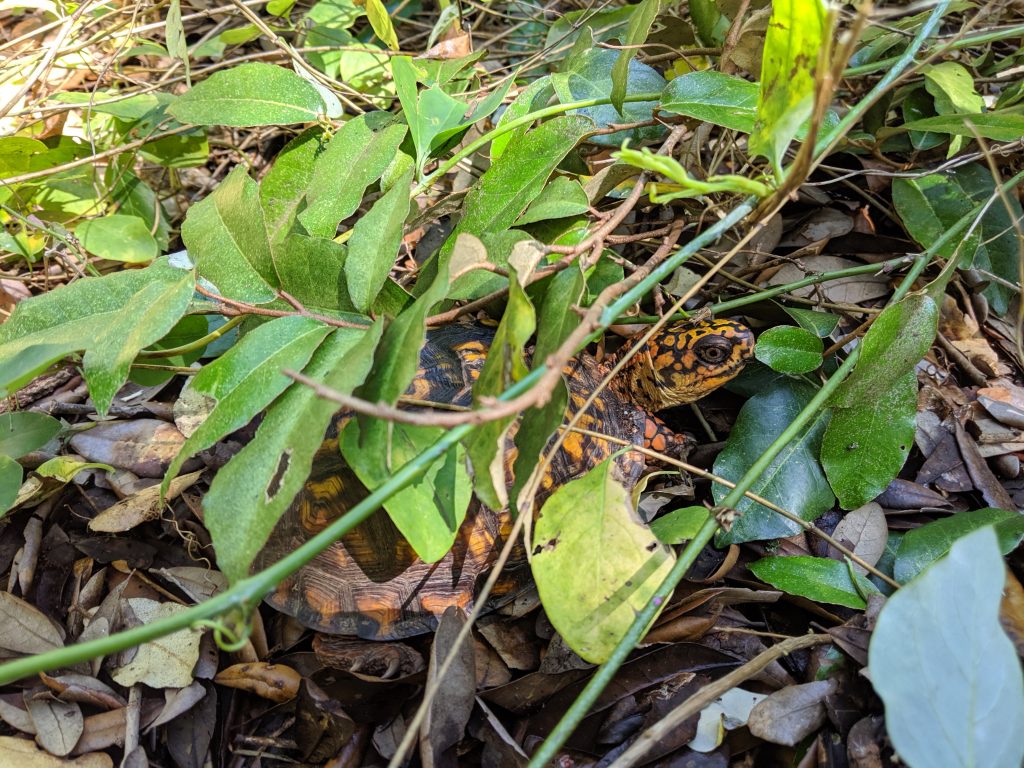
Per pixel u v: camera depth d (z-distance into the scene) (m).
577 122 0.23
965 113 0.23
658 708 0.20
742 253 0.29
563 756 0.20
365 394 0.17
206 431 0.17
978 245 0.24
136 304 0.18
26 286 0.31
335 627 0.22
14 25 0.39
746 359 0.25
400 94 0.22
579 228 0.21
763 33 0.24
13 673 0.13
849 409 0.23
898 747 0.14
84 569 0.25
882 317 0.21
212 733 0.22
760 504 0.23
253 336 0.18
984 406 0.26
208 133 0.36
